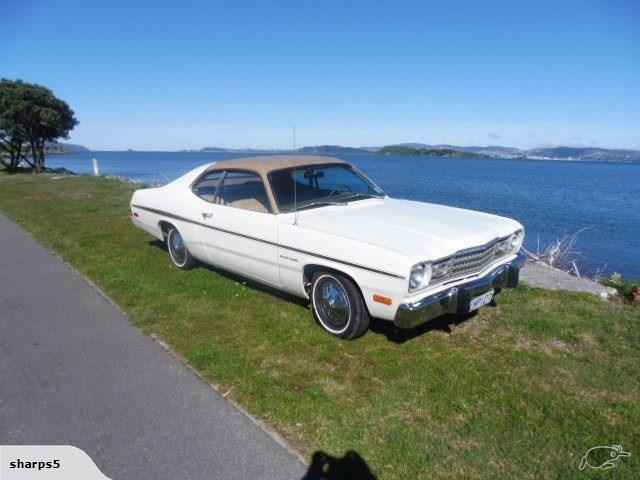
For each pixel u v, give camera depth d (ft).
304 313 14.70
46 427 9.29
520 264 14.07
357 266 11.81
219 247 16.31
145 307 15.20
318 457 8.33
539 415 9.50
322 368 11.41
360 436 8.87
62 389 10.60
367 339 12.90
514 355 11.93
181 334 13.24
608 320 13.83
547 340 12.76
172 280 17.88
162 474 8.02
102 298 16.22
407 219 13.82
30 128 78.95
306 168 15.83
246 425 9.25
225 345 12.56
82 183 53.16
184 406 9.90
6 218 31.81
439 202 59.72
